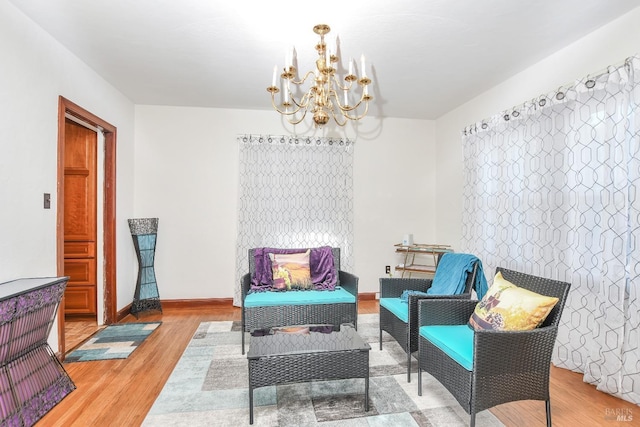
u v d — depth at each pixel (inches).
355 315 113.2
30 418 71.3
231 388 86.8
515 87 126.7
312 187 173.5
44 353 81.3
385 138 183.2
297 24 92.1
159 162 163.6
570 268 98.0
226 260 168.7
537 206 109.5
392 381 90.9
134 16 88.8
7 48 82.4
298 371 73.5
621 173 83.6
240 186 167.6
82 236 140.3
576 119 94.8
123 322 141.6
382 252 182.7
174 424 71.7
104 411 76.5
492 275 133.3
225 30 95.5
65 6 84.5
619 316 82.8
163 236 163.6
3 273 81.4
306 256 129.0
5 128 81.8
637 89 80.0
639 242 79.0
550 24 92.4
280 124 173.2
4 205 81.7
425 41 101.6
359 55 110.3
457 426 71.3
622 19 88.0
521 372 66.9
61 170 102.7
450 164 172.6
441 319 85.4
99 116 127.9
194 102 159.5
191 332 129.5
